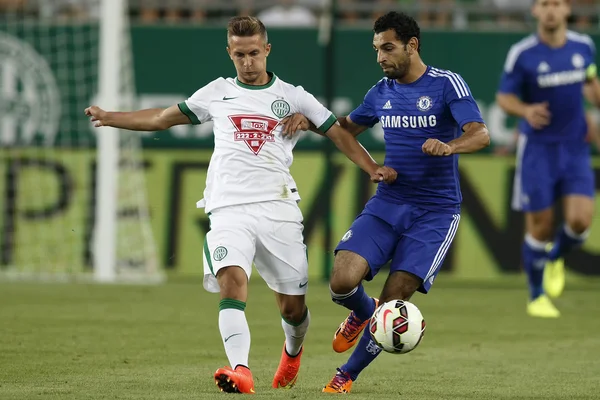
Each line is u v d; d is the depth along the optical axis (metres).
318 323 34.25
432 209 21.39
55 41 49.91
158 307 38.22
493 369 24.58
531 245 38.31
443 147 19.58
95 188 49.28
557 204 49.00
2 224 49.28
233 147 20.61
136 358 25.47
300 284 20.62
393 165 21.59
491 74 49.38
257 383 21.81
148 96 49.84
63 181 49.41
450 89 21.05
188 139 49.50
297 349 21.11
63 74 49.81
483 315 37.62
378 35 21.19
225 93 20.98
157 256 49.03
